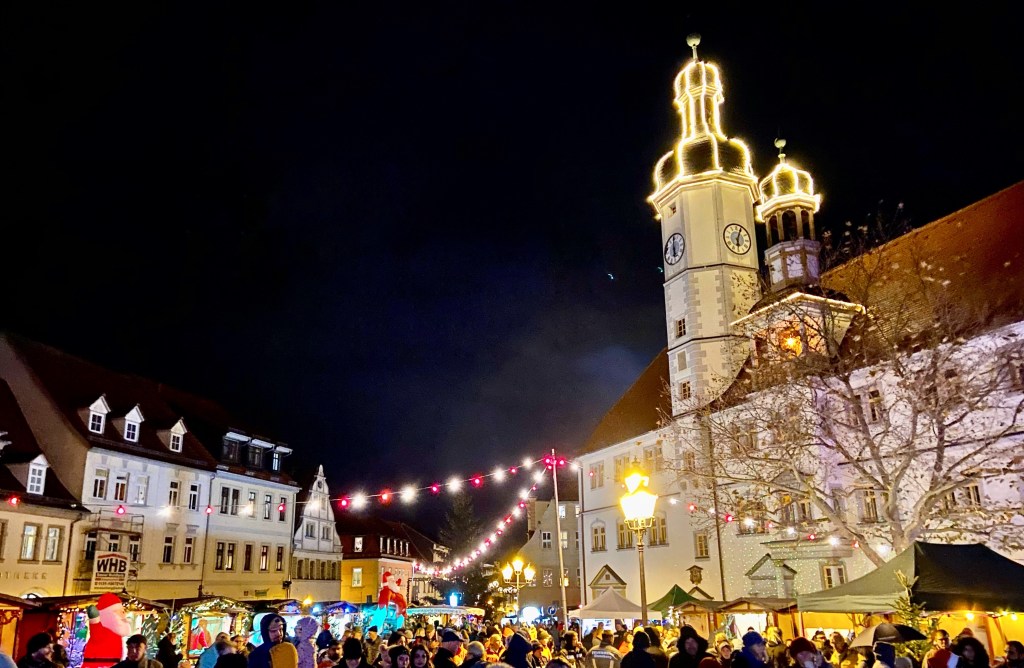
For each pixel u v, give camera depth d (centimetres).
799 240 3772
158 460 4225
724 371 4050
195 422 4997
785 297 3178
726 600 3719
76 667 2691
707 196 4366
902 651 1352
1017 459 2181
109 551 3794
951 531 2627
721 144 4453
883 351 2641
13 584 3262
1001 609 1318
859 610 1446
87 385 4300
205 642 3189
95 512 3756
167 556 4234
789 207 3897
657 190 4616
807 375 2473
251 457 5212
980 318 2762
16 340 4106
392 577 7106
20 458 3494
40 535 3444
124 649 1483
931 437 2438
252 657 984
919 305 3036
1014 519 2536
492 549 8269
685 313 4291
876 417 2916
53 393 3953
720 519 3769
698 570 3903
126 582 3788
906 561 1421
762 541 3569
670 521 4212
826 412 2561
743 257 4281
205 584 4491
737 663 1046
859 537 2167
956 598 1339
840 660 1914
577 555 6612
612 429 4994
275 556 5253
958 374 2281
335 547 6184
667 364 4928
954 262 3186
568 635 1733
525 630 2302
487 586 7575
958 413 2573
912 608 1346
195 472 4528
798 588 3347
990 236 3138
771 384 2708
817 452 3041
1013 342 2489
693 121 4619
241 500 4966
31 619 2650
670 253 4500
